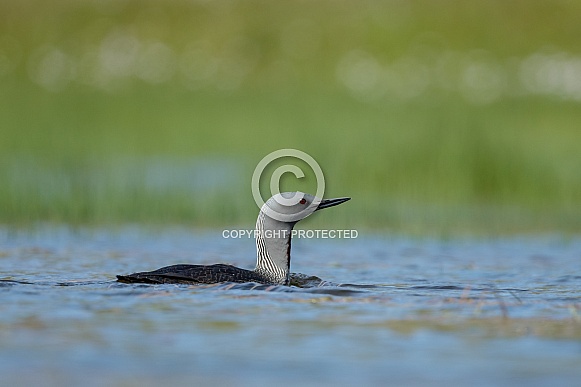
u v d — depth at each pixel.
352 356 26.56
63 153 84.69
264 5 142.38
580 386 23.97
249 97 117.50
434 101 115.38
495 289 38.41
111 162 82.56
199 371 25.03
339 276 42.62
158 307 32.06
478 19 137.50
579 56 129.00
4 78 121.06
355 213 63.62
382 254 50.53
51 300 32.88
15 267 42.88
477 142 74.00
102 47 131.62
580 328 30.14
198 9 141.12
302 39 134.00
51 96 113.50
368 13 139.50
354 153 74.88
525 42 133.62
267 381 24.25
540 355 26.88
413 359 26.36
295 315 31.34
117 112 105.88
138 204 62.62
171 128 98.56
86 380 24.12
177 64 129.12
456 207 68.12
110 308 31.81
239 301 33.28
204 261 47.69
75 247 50.50
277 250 40.16
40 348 26.94
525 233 58.75
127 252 49.47
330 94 119.31
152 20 137.75
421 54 130.00
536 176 72.25
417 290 37.59
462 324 30.53
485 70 124.19
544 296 36.41
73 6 139.62
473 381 24.38
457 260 48.38
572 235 58.09
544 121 101.62
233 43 133.88
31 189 65.75
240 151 90.12
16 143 88.06
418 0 142.00
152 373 24.78
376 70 126.31
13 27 134.75
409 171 71.88
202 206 63.50
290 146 80.44
